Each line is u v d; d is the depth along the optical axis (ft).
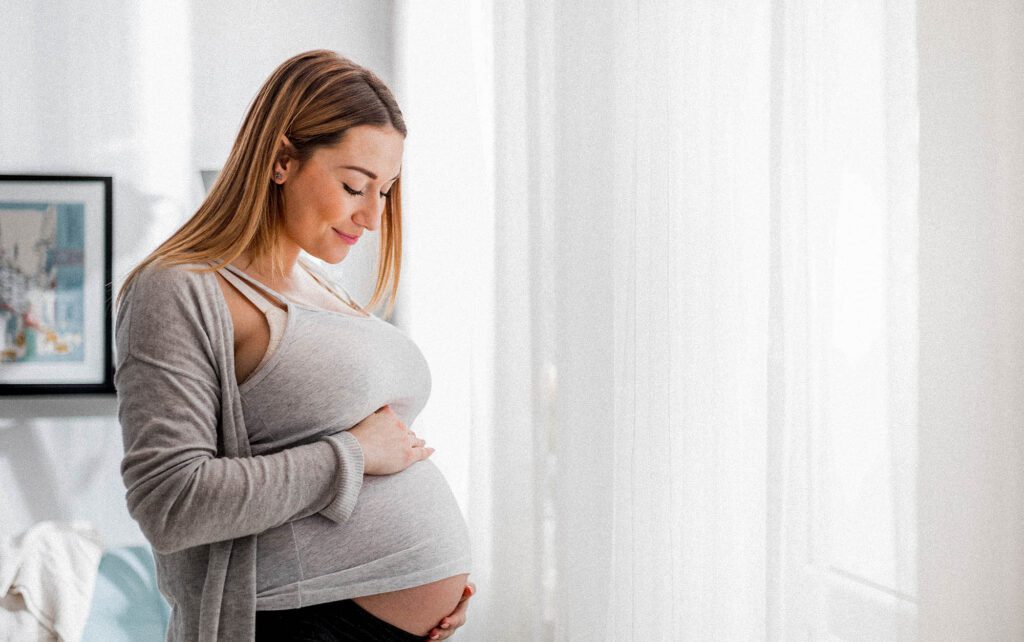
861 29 2.81
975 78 2.72
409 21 8.19
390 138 3.62
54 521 8.70
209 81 9.28
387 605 3.57
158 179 9.20
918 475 2.72
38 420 8.98
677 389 3.57
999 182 2.72
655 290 3.68
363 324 3.69
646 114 3.74
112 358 9.01
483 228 6.20
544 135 5.16
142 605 7.74
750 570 3.22
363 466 3.40
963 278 2.72
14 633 7.22
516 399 5.81
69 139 9.09
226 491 3.02
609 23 4.08
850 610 2.83
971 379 2.72
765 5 3.17
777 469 2.88
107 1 9.16
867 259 2.83
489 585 6.20
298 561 3.33
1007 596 2.72
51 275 8.96
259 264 3.52
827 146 2.85
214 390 3.23
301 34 9.39
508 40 5.80
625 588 3.95
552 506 5.14
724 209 3.30
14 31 9.01
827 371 2.85
